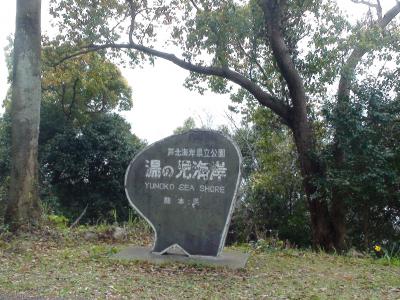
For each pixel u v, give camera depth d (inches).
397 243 575.5
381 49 568.4
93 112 1010.1
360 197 536.7
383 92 562.6
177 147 362.0
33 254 350.6
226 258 351.6
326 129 585.6
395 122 548.1
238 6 583.5
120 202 903.1
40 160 898.7
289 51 581.9
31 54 432.8
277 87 613.9
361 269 351.3
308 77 590.2
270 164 701.3
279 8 562.3
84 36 616.1
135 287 267.3
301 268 343.9
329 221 555.5
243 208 716.0
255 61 621.0
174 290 264.8
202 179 355.9
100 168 903.7
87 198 889.5
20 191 425.4
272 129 695.1
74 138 893.2
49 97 977.5
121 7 606.5
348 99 545.3
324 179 527.8
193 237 353.7
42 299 232.8
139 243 436.5
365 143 521.0
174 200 358.9
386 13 623.8
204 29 564.7
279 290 269.7
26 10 431.8
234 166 351.9
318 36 564.4
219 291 265.6
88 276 287.1
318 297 252.7
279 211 709.3
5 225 414.6
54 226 444.1
